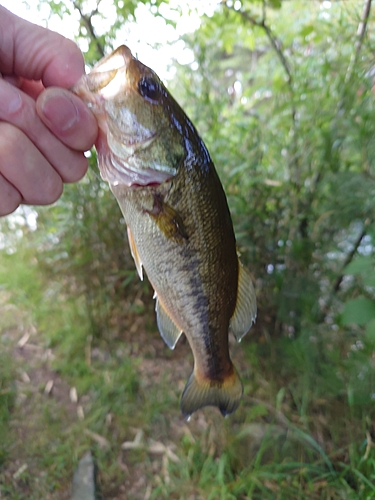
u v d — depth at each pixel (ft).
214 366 0.59
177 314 0.53
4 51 0.44
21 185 0.41
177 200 0.47
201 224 0.49
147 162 0.44
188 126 0.47
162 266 0.49
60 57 0.45
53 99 0.38
